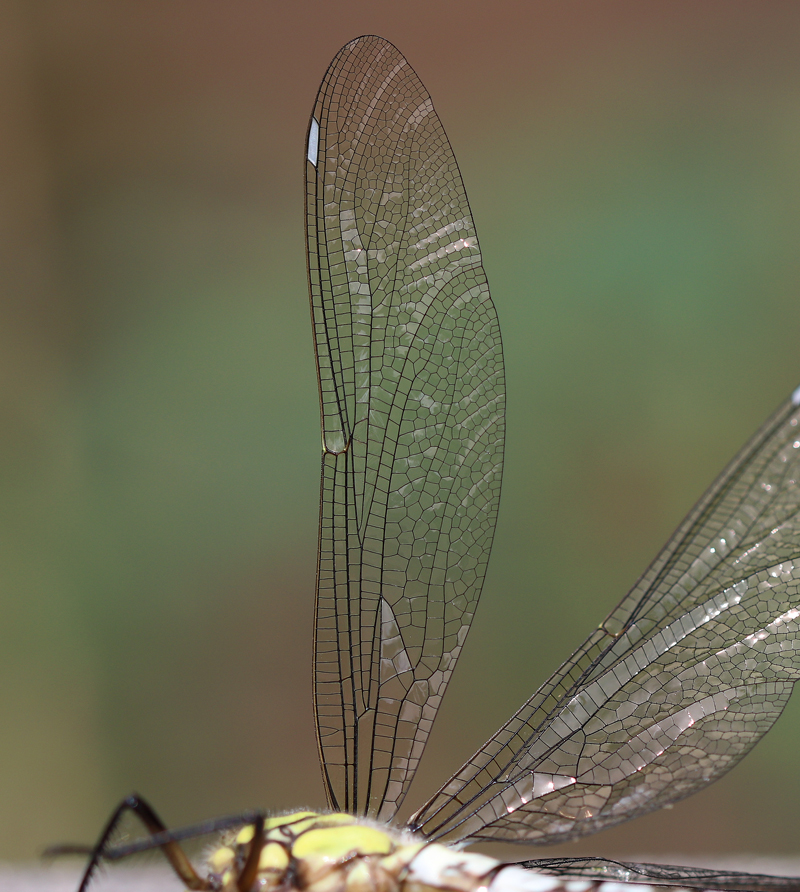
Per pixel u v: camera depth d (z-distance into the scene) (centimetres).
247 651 59
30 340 69
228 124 78
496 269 70
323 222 38
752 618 37
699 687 37
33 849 53
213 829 36
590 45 80
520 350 66
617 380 65
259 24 78
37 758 56
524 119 78
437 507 38
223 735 57
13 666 58
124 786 56
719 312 66
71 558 61
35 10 76
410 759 38
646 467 62
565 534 61
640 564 59
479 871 36
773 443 38
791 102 75
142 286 72
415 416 38
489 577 60
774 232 68
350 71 38
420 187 38
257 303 71
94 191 75
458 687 58
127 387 68
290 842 36
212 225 74
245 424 66
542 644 58
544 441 63
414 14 81
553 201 73
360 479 38
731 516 38
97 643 59
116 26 77
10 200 73
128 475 65
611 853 52
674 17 79
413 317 38
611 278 68
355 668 38
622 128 76
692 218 70
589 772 37
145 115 77
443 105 79
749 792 53
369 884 36
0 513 63
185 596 61
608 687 37
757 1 78
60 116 76
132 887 38
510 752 37
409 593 38
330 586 38
